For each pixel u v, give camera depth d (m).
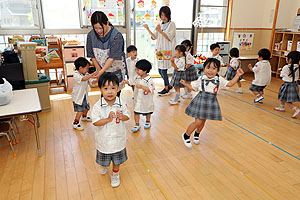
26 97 2.51
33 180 2.06
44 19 4.74
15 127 3.07
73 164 2.31
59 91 4.64
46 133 2.93
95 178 2.11
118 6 5.16
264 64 3.99
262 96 4.29
